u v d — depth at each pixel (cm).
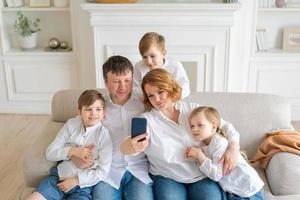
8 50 391
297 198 189
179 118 201
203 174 194
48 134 221
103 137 199
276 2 367
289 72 372
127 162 200
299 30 376
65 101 236
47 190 188
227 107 229
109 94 211
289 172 195
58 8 371
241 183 186
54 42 391
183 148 196
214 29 346
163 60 245
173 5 335
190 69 364
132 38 352
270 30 386
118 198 193
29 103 403
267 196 193
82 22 368
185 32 348
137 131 187
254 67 372
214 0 355
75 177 191
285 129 224
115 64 197
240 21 358
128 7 338
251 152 227
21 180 287
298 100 381
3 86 399
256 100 231
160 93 193
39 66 389
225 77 361
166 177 196
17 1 382
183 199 188
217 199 183
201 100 231
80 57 382
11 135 358
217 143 190
